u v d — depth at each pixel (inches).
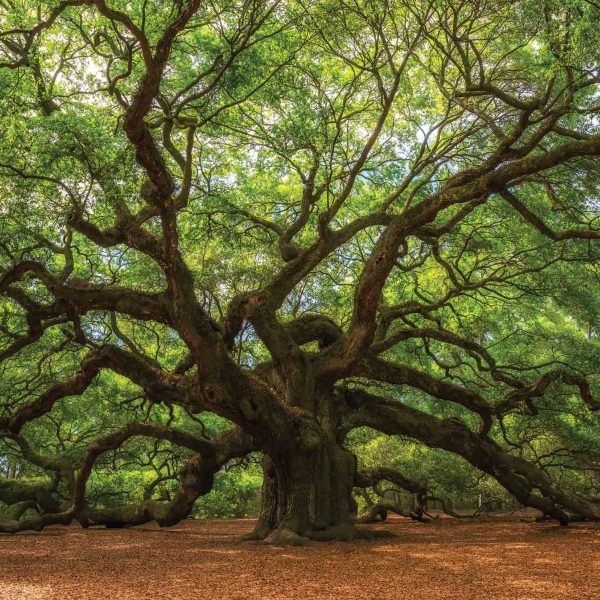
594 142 616.7
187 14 507.8
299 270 783.1
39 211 677.3
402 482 1120.2
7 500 1018.1
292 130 740.0
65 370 1154.7
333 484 753.0
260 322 767.7
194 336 661.3
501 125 874.8
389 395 1191.6
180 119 738.2
